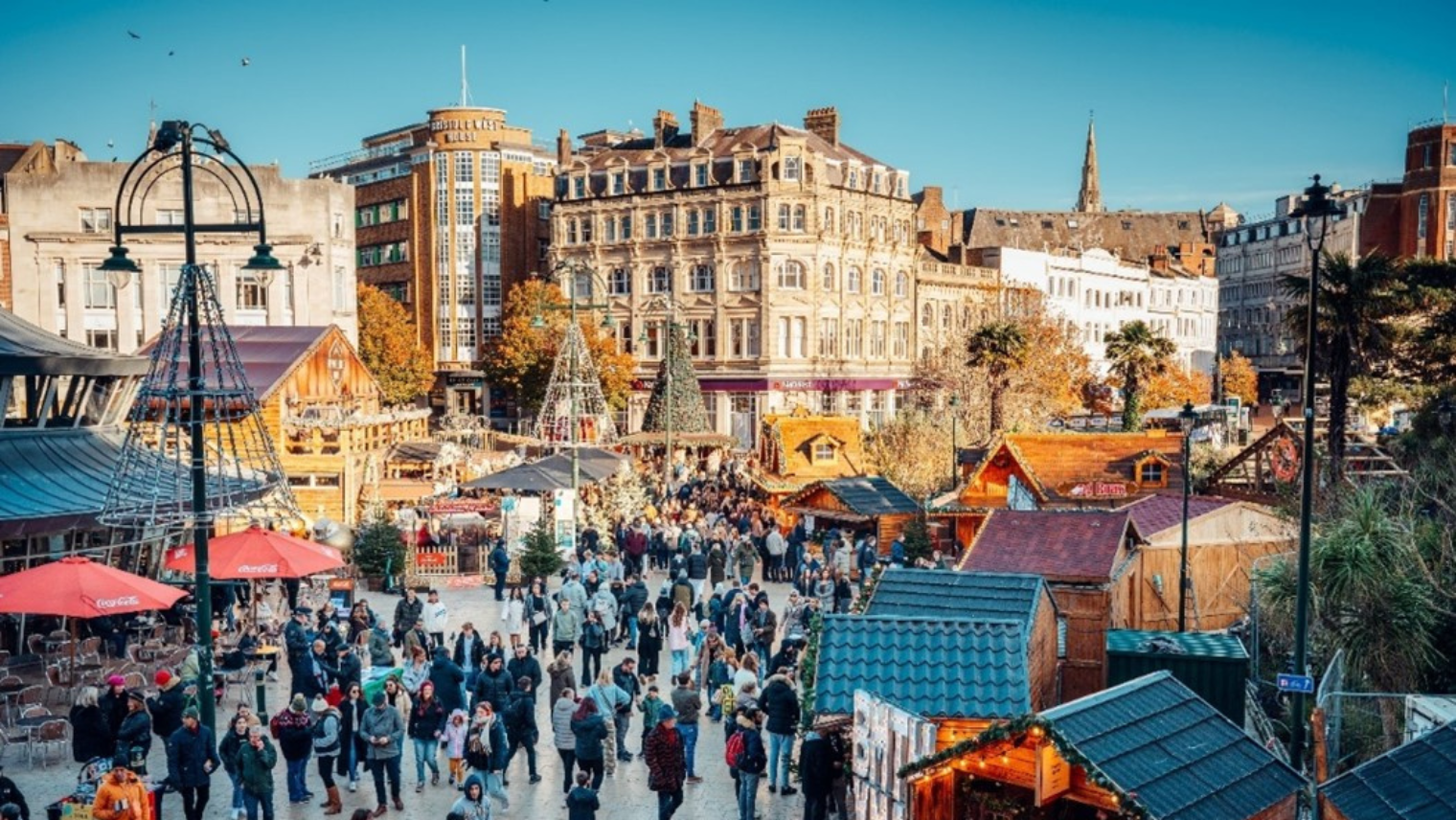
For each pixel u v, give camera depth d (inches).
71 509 984.9
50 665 872.3
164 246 2472.9
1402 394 1343.5
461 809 551.8
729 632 970.7
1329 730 700.7
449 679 750.5
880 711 552.4
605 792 708.0
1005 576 724.7
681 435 2257.6
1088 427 2623.0
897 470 2031.3
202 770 622.5
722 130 3230.8
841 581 1085.1
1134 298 4512.8
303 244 2534.5
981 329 2288.4
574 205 3243.1
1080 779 486.0
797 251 2960.1
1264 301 5004.9
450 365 3521.2
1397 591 796.6
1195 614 1061.8
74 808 564.1
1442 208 3238.2
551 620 1037.2
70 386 1163.9
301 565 939.3
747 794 645.3
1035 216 4808.1
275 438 1555.1
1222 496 1353.3
